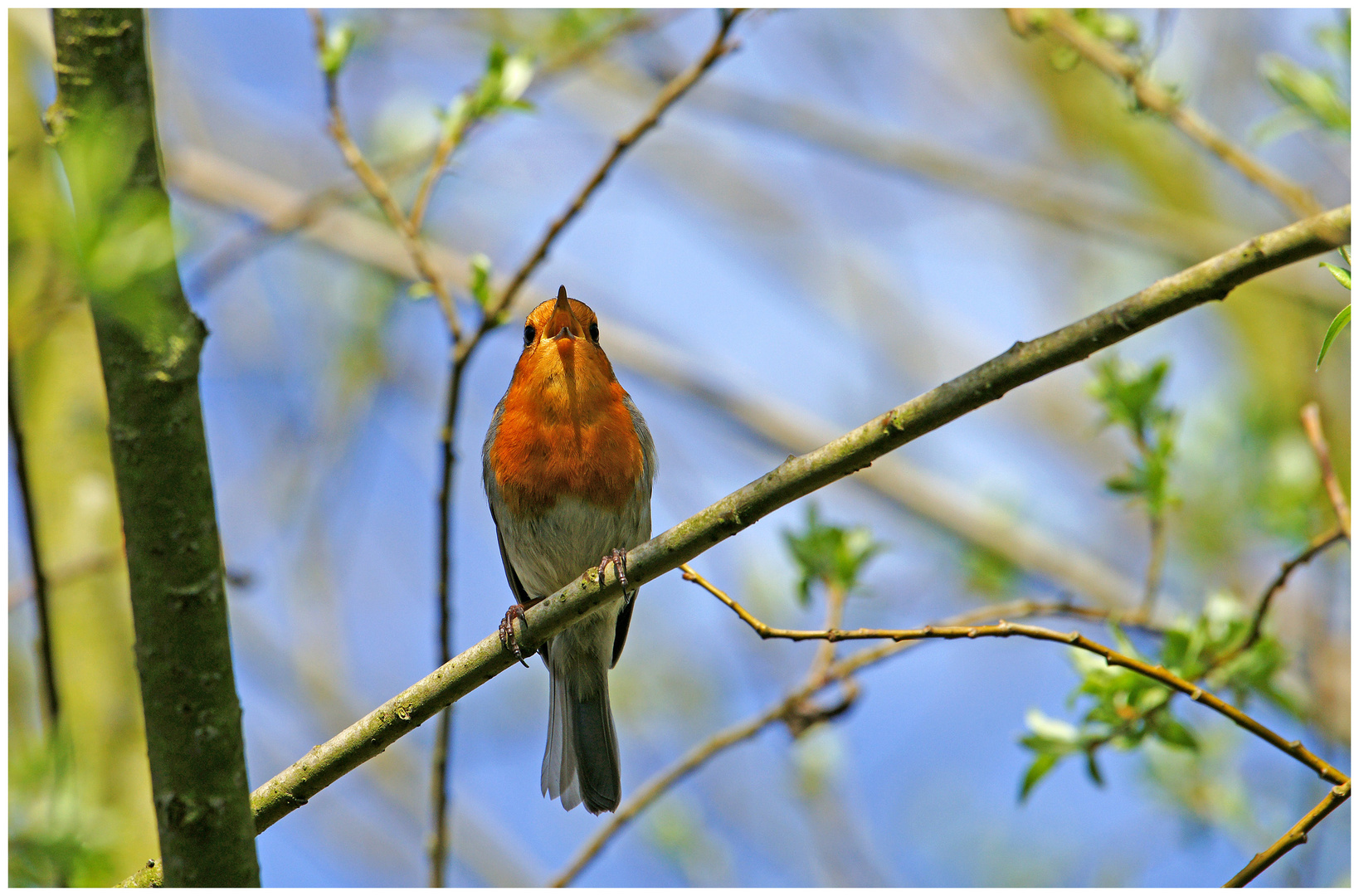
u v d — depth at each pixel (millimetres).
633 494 10438
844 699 9969
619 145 9266
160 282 5277
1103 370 10375
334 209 15742
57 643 11133
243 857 5945
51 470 11805
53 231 4344
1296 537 12047
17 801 4996
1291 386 16594
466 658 7438
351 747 7328
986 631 6824
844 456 6598
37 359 12125
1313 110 9352
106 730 10781
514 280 9375
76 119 5133
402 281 16953
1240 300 17703
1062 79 20312
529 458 10289
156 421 5484
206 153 17219
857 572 10367
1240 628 9305
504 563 11367
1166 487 9844
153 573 5637
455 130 9945
